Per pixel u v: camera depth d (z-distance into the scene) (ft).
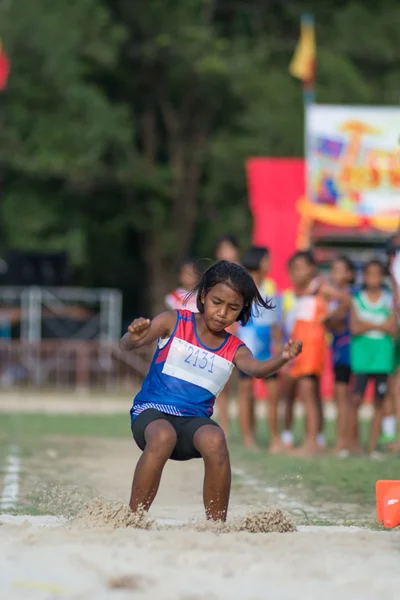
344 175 151.53
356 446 83.46
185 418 40.37
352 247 192.24
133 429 40.81
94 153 205.36
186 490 58.23
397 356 83.46
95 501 40.52
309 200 151.53
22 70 206.90
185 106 229.86
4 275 190.29
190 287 83.05
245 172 214.28
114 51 214.90
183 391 40.60
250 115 213.05
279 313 86.94
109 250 244.01
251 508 51.01
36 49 205.67
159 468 38.58
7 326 181.68
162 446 38.50
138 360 175.83
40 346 173.17
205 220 236.02
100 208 230.27
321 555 32.89
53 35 205.26
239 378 86.58
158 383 40.91
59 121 206.80
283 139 210.79
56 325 185.78
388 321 81.30
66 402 152.46
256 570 30.25
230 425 111.45
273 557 32.19
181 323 41.16
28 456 77.05
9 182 220.02
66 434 98.17
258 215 164.04
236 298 39.50
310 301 82.07
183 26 217.56
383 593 27.94
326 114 152.76
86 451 81.51
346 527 41.96
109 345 174.70
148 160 220.84
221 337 41.14
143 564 30.45
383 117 152.76
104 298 199.21
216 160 216.54
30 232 213.46
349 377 84.89
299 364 81.51
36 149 206.08
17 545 32.91
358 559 32.48
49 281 192.95
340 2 240.12
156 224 227.40
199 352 40.75
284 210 164.14
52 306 187.21
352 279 87.71
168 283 231.50
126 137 209.97
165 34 215.51
